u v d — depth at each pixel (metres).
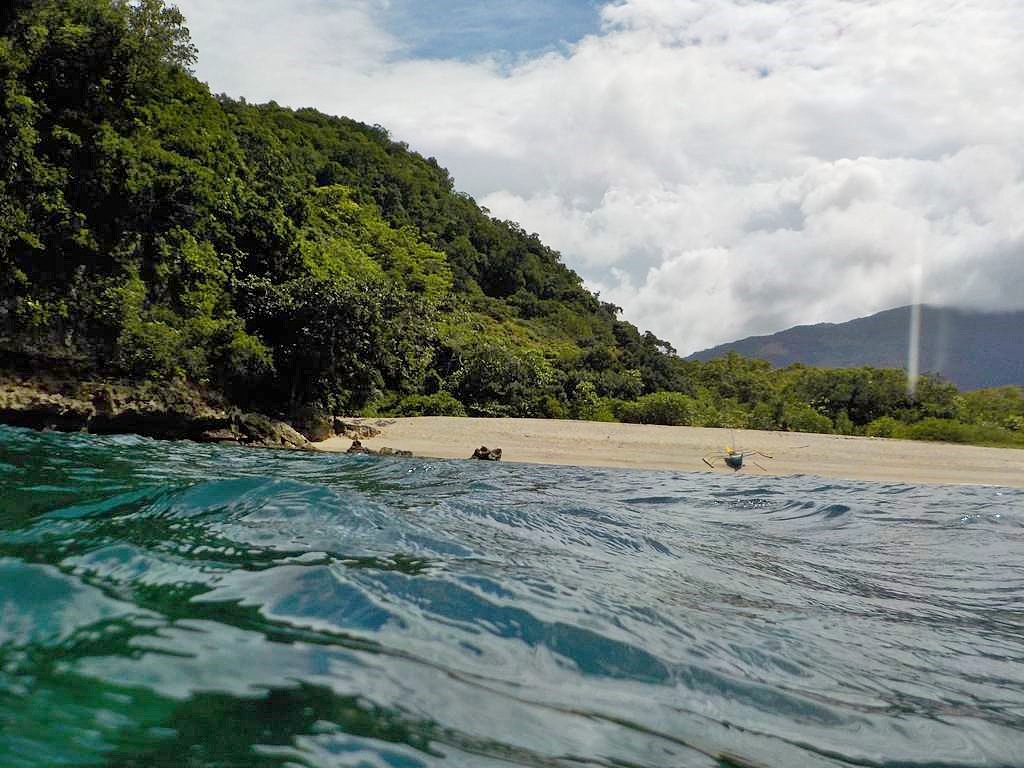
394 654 2.62
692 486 13.52
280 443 20.78
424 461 16.77
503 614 3.25
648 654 2.98
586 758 1.99
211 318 22.55
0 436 12.36
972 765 2.30
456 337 49.53
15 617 2.68
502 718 2.20
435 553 4.43
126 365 19.38
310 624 2.86
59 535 4.14
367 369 24.62
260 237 26.08
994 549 7.04
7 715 1.92
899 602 4.69
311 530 4.75
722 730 2.34
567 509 7.96
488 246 97.94
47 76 20.50
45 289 18.70
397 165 104.31
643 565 5.02
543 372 46.34
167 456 11.70
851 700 2.78
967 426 34.47
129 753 1.78
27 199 18.70
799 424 39.25
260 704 2.10
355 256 53.09
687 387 54.50
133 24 22.00
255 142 51.06
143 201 21.80
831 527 8.33
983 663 3.48
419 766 1.83
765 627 3.69
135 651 2.43
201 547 4.02
